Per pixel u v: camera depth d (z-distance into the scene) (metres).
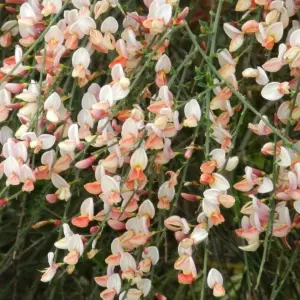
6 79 0.46
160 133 0.42
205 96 0.45
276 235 0.43
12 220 0.59
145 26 0.44
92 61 0.57
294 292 0.59
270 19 0.45
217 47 0.57
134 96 0.49
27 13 0.47
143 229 0.44
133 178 0.42
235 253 0.57
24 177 0.43
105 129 0.43
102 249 0.56
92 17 0.48
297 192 0.41
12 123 0.53
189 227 0.43
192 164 0.56
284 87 0.44
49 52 0.46
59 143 0.43
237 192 0.54
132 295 0.44
